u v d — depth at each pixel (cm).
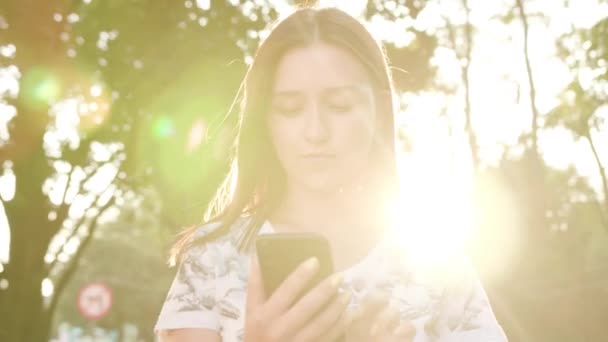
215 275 192
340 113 176
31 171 1806
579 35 2384
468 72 2603
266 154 193
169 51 1741
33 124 1769
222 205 222
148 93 1752
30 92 1744
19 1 1658
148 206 2308
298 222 197
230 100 1745
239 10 1805
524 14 2620
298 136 175
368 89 180
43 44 1712
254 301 152
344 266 195
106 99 1805
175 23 1789
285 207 198
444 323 201
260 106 183
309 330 129
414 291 197
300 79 175
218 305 191
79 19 1755
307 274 130
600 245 3369
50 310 1908
